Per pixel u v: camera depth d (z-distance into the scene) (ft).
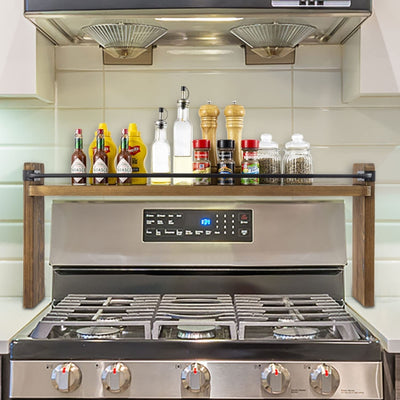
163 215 5.89
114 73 6.23
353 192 5.45
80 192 5.42
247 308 5.19
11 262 6.23
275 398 4.37
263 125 6.25
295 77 6.23
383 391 4.44
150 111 6.24
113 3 4.73
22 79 5.31
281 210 5.89
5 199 6.24
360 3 4.77
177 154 5.78
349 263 6.21
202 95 6.23
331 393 4.36
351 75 5.74
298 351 4.40
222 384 4.38
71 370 4.35
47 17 4.85
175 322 4.64
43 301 5.98
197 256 5.84
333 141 6.24
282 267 5.89
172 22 5.05
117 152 6.24
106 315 5.09
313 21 5.09
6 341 4.44
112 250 5.87
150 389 4.39
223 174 5.29
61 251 5.89
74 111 6.24
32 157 6.24
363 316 5.23
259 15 4.81
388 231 6.22
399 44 5.30
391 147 6.22
